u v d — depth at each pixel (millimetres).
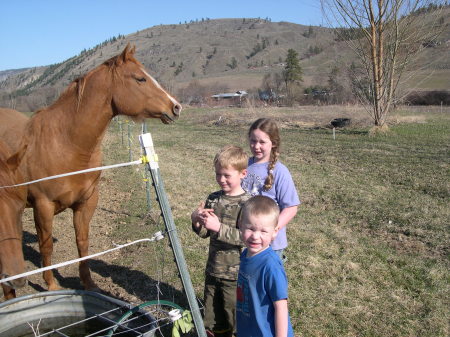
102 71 3688
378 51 15328
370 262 4719
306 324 3555
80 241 4113
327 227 5906
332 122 19188
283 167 2945
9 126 4055
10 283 2402
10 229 2496
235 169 2637
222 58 160000
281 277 2076
